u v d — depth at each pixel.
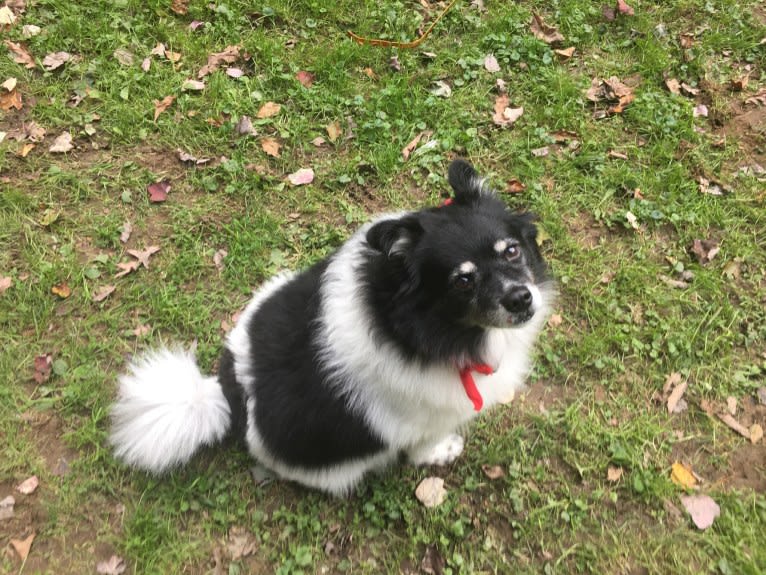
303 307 0.72
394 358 0.67
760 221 1.05
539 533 0.79
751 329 0.94
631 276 0.99
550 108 1.17
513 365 0.76
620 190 1.09
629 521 0.79
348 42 1.25
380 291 0.65
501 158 1.12
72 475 0.80
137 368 0.79
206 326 0.93
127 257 0.99
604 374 0.91
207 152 1.10
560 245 1.02
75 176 1.05
